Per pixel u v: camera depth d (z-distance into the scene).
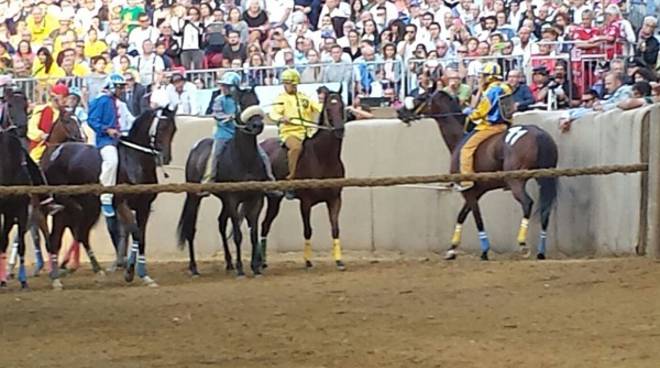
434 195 19.50
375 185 12.43
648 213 14.73
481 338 9.17
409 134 19.78
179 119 20.89
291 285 13.67
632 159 15.07
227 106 15.92
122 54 23.14
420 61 20.41
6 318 11.02
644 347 8.55
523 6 22.73
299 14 23.98
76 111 20.45
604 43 19.92
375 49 22.64
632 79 18.14
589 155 16.70
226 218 17.05
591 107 17.59
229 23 23.12
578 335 9.17
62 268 17.52
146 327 10.19
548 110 18.59
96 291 13.78
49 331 10.12
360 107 20.75
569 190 17.16
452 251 17.33
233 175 15.72
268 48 22.56
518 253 18.14
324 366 8.12
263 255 16.95
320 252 20.39
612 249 15.83
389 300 11.70
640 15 22.70
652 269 13.25
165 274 16.81
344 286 13.27
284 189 12.35
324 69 20.78
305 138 16.52
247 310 11.18
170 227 21.14
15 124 14.62
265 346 9.00
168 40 23.11
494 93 16.77
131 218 15.21
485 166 16.66
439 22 22.81
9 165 14.59
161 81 21.19
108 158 15.65
